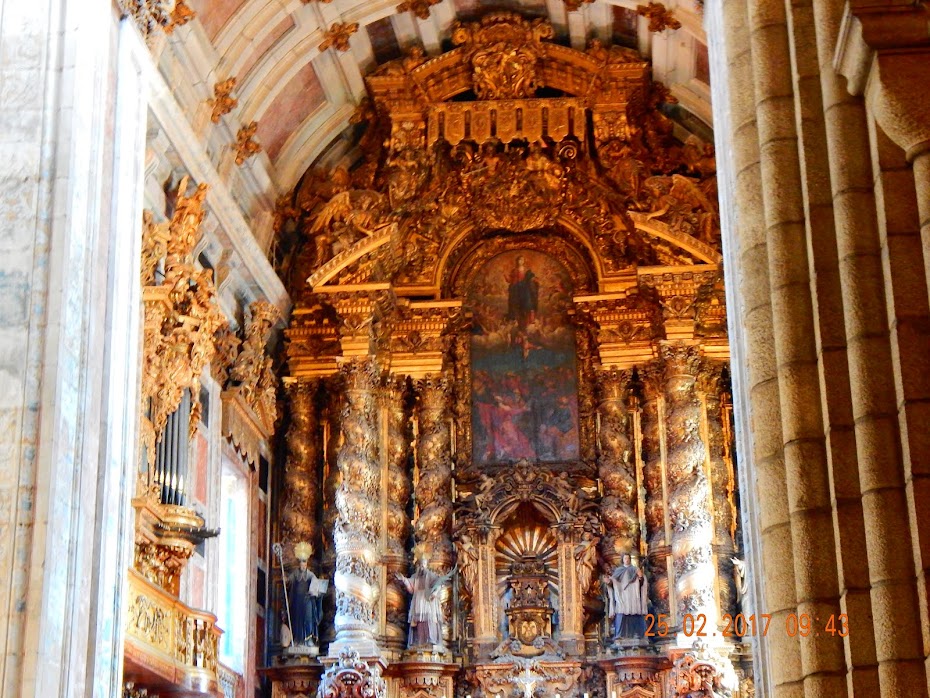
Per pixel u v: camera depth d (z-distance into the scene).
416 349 26.45
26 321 13.96
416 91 26.58
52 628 13.14
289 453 25.95
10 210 14.35
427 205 26.69
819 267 10.16
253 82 23.77
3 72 14.85
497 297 27.14
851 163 10.04
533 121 26.55
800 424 10.01
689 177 26.22
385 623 24.91
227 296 23.81
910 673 8.87
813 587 9.65
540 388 26.56
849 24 9.65
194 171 21.03
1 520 13.30
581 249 27.05
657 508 25.14
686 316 25.28
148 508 17.80
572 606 24.92
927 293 9.44
